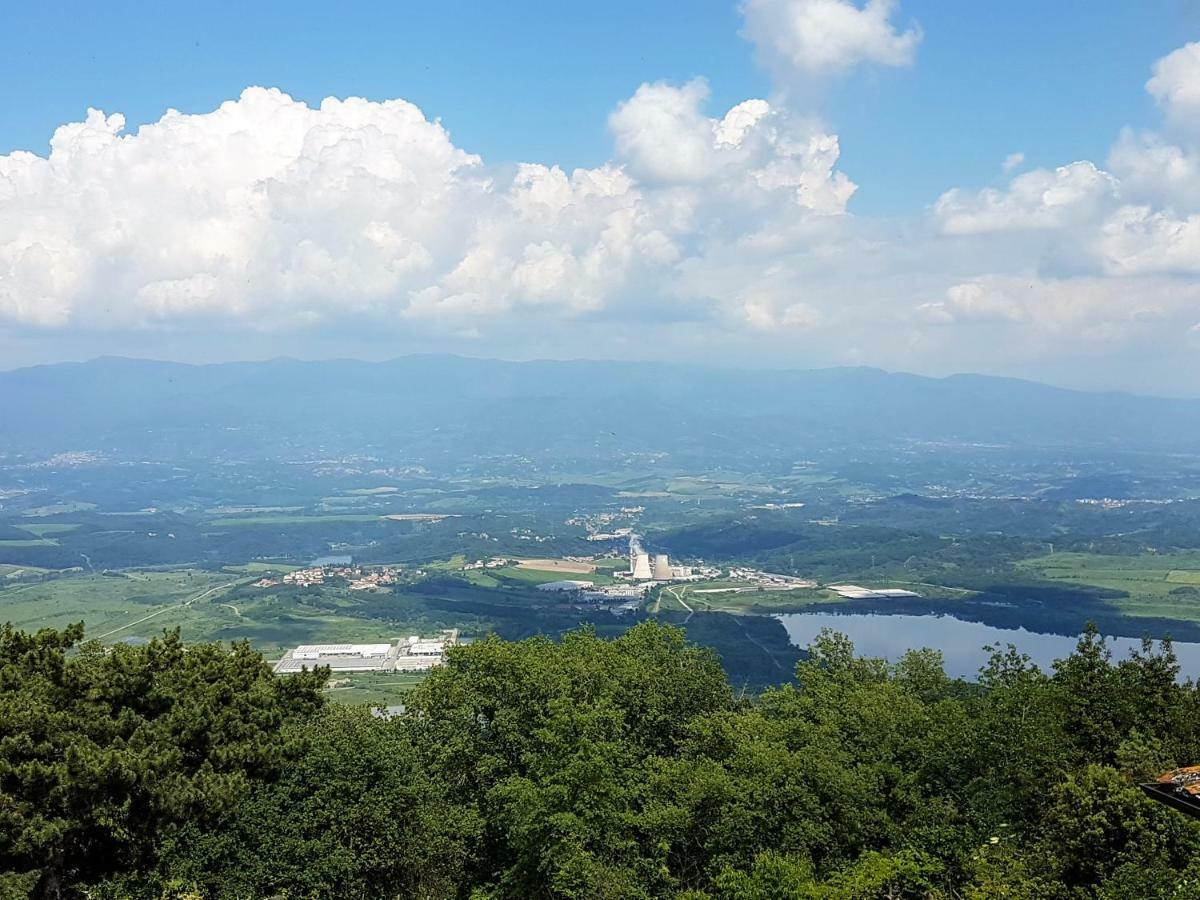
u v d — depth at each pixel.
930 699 62.84
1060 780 38.00
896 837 39.22
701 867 43.38
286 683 39.41
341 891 38.25
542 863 39.94
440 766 48.69
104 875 30.38
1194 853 30.62
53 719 28.53
